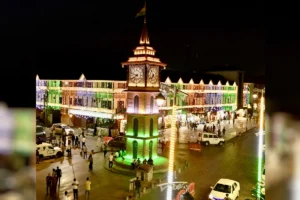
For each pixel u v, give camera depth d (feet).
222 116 248.73
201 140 147.13
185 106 207.31
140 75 104.83
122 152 111.45
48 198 75.61
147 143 104.06
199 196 78.84
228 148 142.92
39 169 100.94
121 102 168.76
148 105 104.27
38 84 221.66
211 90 234.38
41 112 214.48
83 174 96.73
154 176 95.35
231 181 78.33
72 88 194.18
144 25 110.52
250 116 276.41
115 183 88.58
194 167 107.45
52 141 141.69
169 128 187.62
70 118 194.39
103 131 162.20
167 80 191.21
